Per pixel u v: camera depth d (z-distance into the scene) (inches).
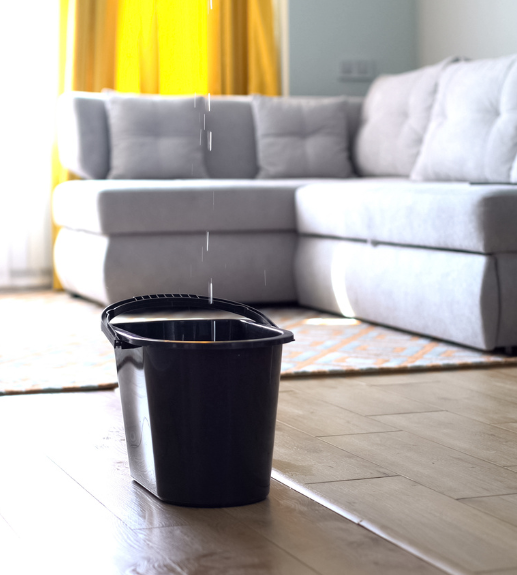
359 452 58.9
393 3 186.5
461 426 66.4
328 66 183.6
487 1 163.8
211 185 131.7
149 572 38.7
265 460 48.7
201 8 161.3
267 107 160.4
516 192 93.9
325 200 125.3
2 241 165.0
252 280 135.9
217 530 44.1
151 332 53.2
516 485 51.6
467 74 133.6
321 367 88.6
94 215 128.3
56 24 165.9
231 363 46.5
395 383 83.0
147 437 49.1
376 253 114.0
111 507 47.8
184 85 161.3
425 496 49.3
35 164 166.7
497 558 40.0
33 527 44.7
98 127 150.4
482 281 93.8
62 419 68.6
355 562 39.9
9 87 163.6
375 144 157.0
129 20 161.9
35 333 113.3
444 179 132.6
